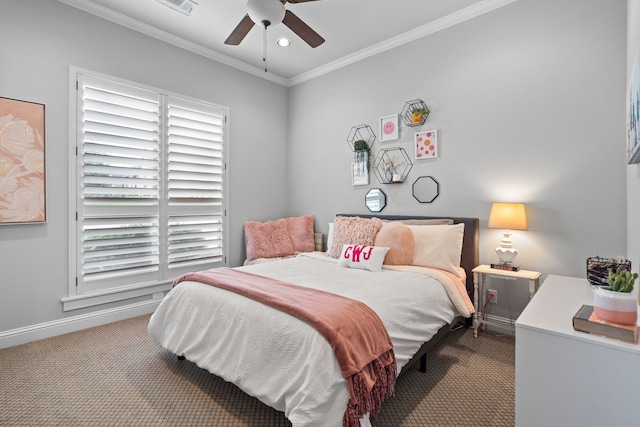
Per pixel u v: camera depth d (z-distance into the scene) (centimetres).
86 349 248
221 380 205
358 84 384
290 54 382
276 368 153
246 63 406
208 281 214
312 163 438
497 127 283
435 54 319
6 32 248
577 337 122
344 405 135
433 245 270
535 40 262
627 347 112
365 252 269
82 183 286
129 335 276
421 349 197
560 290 192
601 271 190
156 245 334
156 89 331
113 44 303
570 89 247
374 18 307
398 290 206
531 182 266
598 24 235
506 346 256
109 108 301
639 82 123
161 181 337
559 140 252
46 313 269
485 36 288
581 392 122
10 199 250
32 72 259
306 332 148
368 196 376
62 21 274
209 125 376
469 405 180
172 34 337
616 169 229
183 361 230
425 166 329
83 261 288
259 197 432
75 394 190
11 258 253
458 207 307
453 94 308
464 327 294
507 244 269
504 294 283
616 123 229
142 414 172
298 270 264
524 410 134
